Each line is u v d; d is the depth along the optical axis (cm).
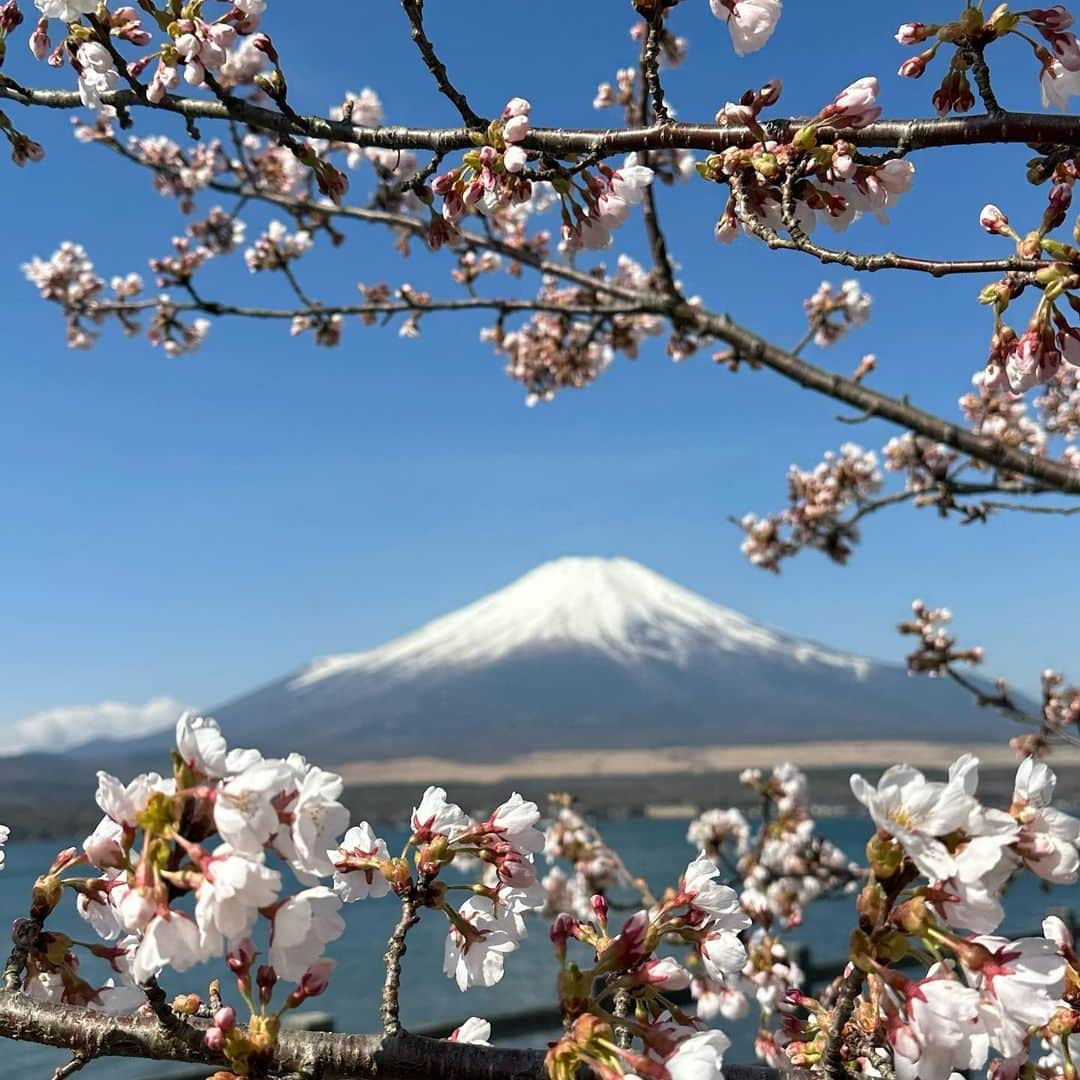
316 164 325
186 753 156
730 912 202
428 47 287
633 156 317
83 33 311
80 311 956
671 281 636
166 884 150
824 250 259
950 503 682
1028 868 157
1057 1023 184
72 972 198
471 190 301
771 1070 178
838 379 625
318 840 152
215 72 320
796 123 273
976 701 779
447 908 213
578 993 174
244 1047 156
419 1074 173
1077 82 251
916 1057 149
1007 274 262
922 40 258
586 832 810
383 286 905
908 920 154
